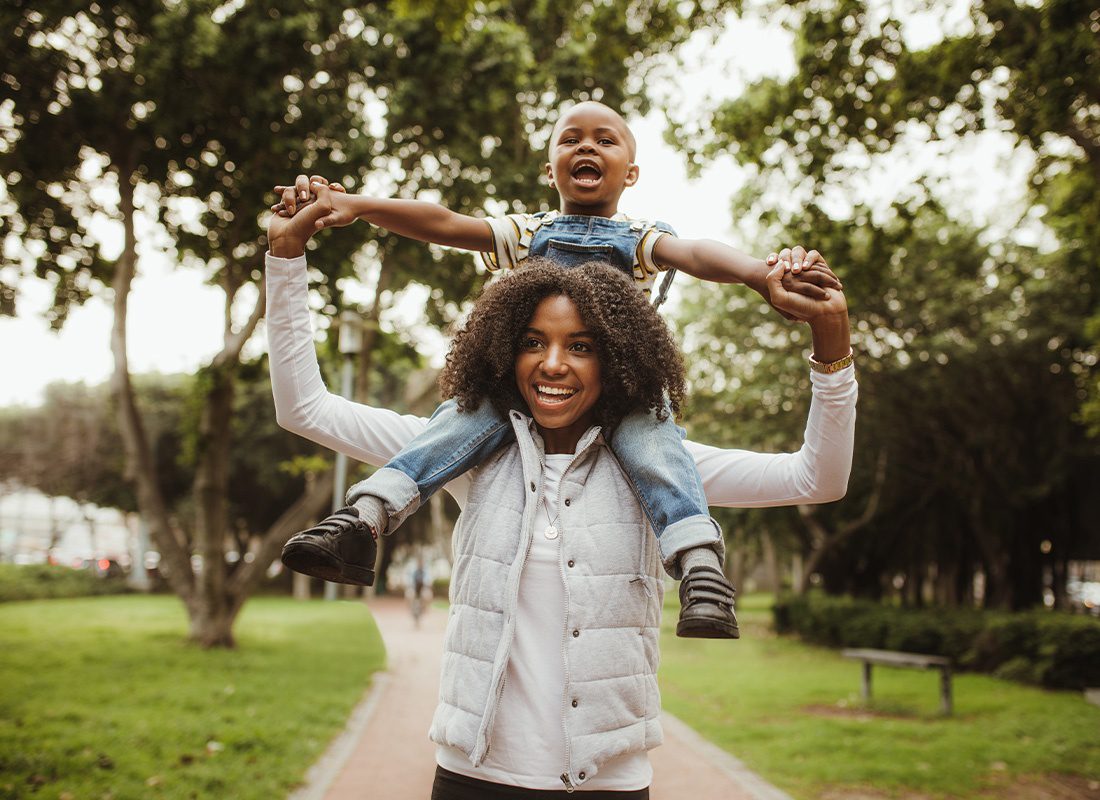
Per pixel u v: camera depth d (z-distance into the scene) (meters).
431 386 16.27
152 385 37.00
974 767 7.71
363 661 14.17
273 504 40.03
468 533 2.03
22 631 16.92
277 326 2.04
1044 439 19.12
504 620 1.92
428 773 7.23
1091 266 14.12
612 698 1.88
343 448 2.20
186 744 7.46
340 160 12.92
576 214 2.40
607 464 2.07
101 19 12.57
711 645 21.45
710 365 21.42
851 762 7.84
